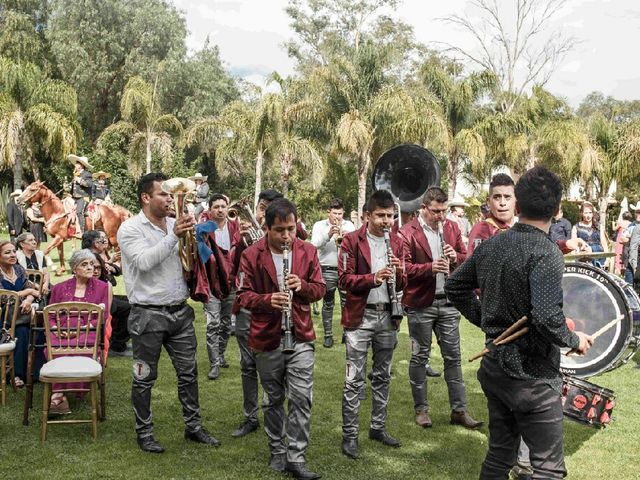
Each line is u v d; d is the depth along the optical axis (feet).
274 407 13.88
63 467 13.91
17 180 76.23
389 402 18.78
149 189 14.57
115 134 88.02
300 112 71.87
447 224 17.21
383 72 73.97
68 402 18.17
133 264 14.26
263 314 13.50
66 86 81.05
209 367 22.16
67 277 39.96
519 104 81.71
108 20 106.22
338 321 31.12
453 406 16.87
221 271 15.56
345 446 14.87
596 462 14.69
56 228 40.98
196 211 37.04
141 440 14.89
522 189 9.69
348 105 72.33
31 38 95.45
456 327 16.71
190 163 100.78
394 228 17.01
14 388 19.01
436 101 73.77
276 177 88.12
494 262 9.76
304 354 13.46
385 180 19.44
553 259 9.23
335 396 19.25
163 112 107.76
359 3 121.60
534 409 9.42
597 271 14.28
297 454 13.48
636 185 82.28
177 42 111.04
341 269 15.02
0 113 74.13
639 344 14.23
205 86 108.99
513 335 9.49
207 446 15.23
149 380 14.75
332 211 24.66
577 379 15.87
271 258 13.65
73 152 78.02
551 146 73.67
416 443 15.65
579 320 14.49
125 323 23.32
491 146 74.74
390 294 14.75
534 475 9.48
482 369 10.03
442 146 72.02
